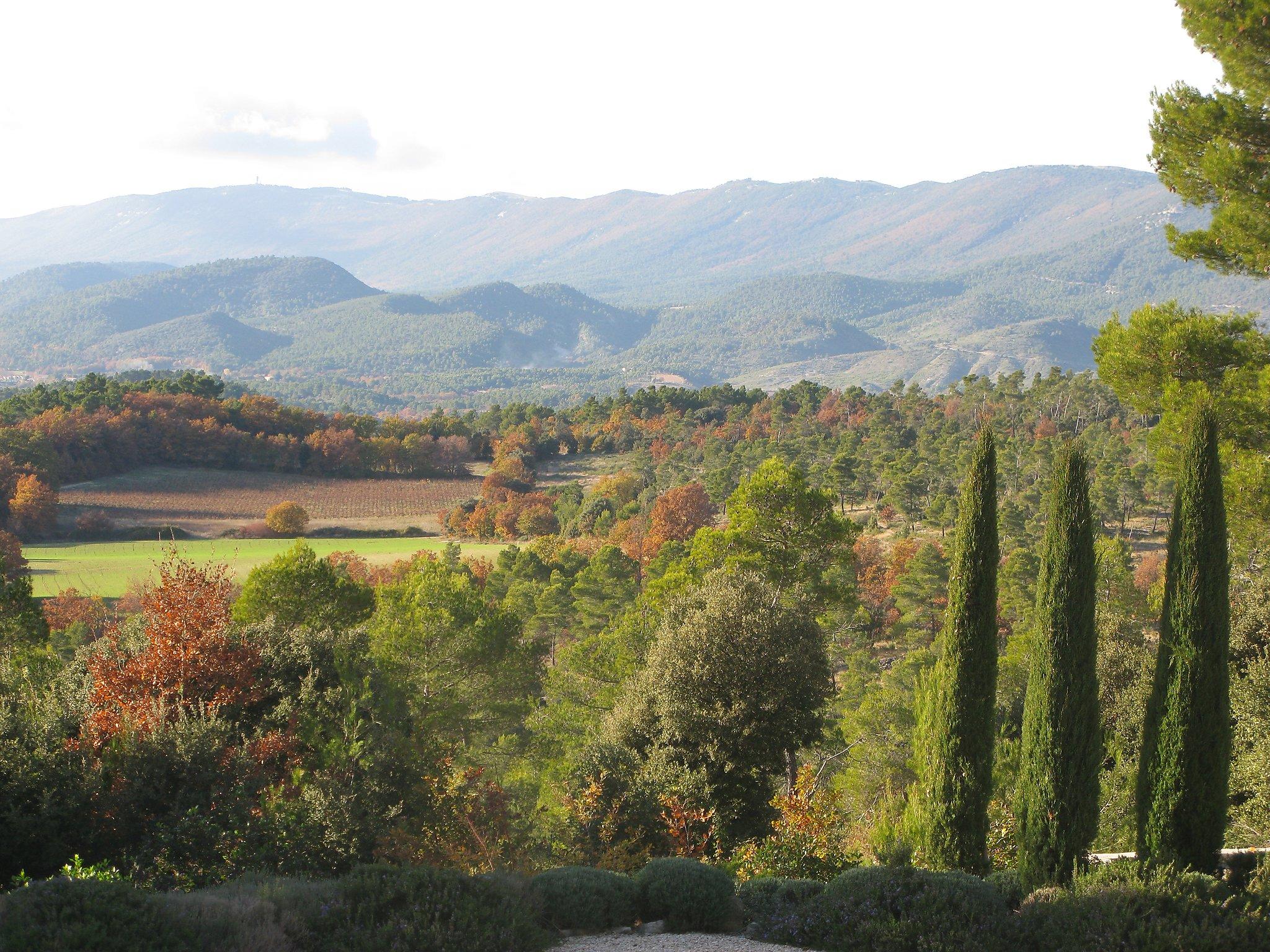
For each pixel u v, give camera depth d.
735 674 24.53
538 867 16.95
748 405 199.00
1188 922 10.64
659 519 103.94
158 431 140.38
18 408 135.75
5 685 18.55
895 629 77.38
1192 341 17.20
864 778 35.03
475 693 36.25
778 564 33.41
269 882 11.71
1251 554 20.62
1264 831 17.02
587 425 188.50
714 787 23.66
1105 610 29.78
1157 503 104.12
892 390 186.62
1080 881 11.95
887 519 114.69
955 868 14.40
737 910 13.31
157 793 14.32
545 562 92.31
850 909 12.19
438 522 130.00
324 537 120.06
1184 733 12.38
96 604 73.19
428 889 11.30
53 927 8.73
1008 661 35.25
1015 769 20.52
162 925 9.27
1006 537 83.25
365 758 17.17
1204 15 16.34
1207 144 17.06
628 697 26.92
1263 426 16.53
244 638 22.59
